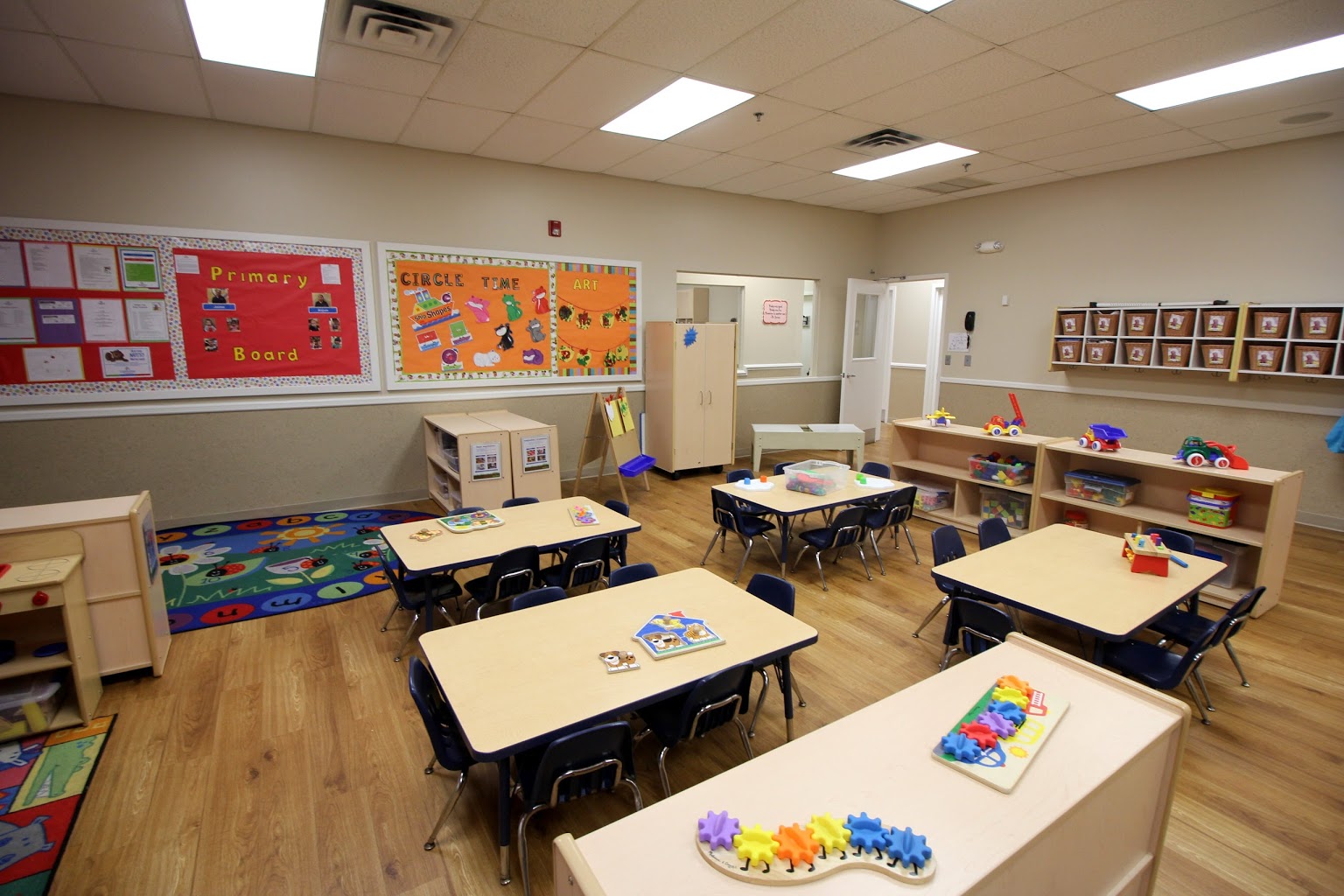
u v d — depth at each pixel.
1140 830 1.65
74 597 2.70
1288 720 2.84
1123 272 6.18
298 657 3.28
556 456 5.23
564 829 2.21
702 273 7.33
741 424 8.05
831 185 6.82
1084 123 4.71
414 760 2.54
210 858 2.06
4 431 4.38
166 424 4.86
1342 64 3.64
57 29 3.24
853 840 1.22
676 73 3.80
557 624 2.35
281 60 3.63
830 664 3.28
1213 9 3.01
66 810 2.24
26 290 4.33
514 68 3.76
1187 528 3.99
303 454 5.39
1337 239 4.93
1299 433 5.20
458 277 5.82
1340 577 4.29
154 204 4.62
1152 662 2.68
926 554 4.88
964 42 3.38
